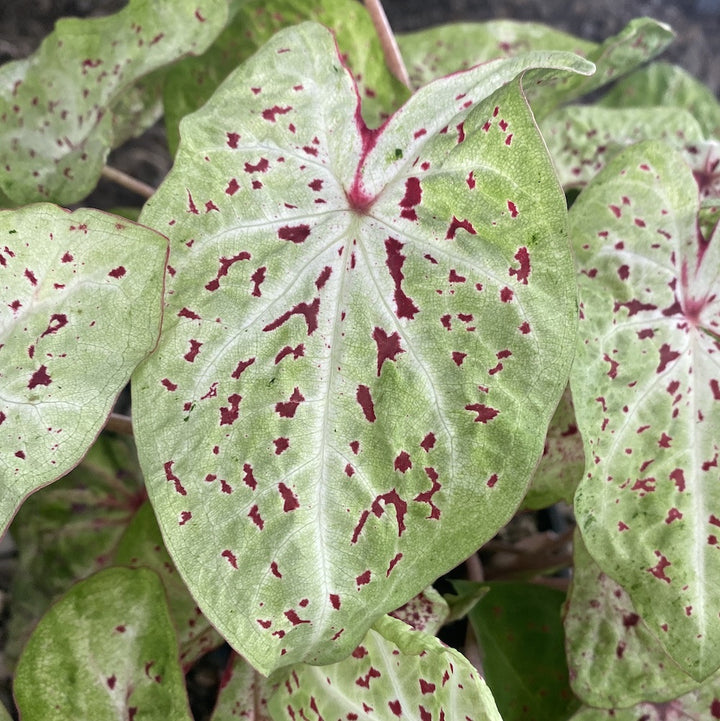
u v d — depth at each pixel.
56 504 0.42
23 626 0.41
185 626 0.33
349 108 0.25
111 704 0.27
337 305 0.25
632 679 0.30
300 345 0.25
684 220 0.28
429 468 0.24
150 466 0.23
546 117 0.38
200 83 0.37
